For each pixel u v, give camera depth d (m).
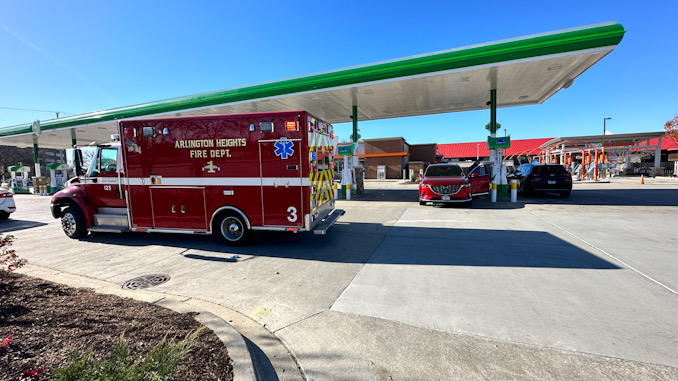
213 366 2.42
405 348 2.87
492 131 13.15
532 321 3.31
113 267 5.30
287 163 5.98
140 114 15.91
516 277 4.55
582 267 4.90
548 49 9.21
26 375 2.14
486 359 2.69
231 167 6.23
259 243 6.78
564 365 2.59
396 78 11.09
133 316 3.22
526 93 13.84
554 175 13.16
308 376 2.53
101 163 7.18
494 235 7.07
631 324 3.21
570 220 8.50
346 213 10.48
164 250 6.36
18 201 17.55
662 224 7.86
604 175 25.83
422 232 7.51
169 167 6.52
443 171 12.14
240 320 3.45
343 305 3.77
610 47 8.72
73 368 1.99
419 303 3.79
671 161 37.25
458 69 10.30
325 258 5.67
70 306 3.40
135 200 6.78
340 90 12.42
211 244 6.79
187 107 14.68
